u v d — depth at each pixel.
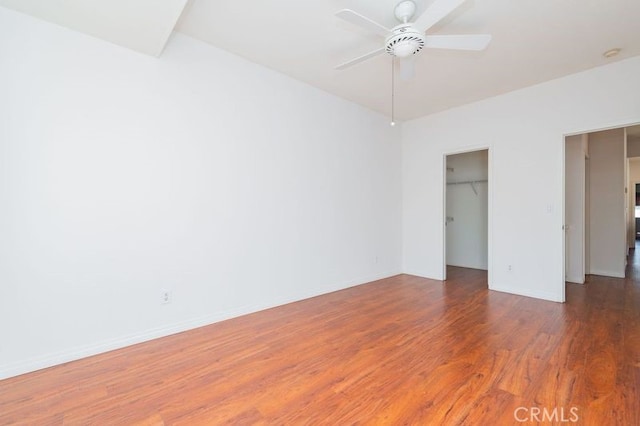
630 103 3.14
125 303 2.49
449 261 6.07
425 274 4.96
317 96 3.91
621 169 4.78
